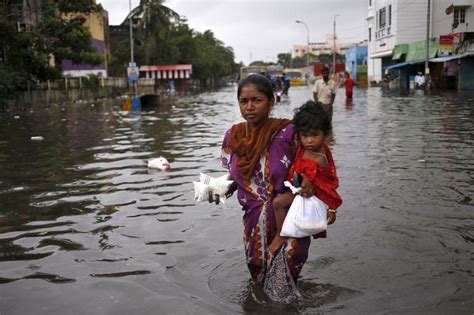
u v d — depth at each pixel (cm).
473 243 424
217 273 379
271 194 333
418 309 314
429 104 2058
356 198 568
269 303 328
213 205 568
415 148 911
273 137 331
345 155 856
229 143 346
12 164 874
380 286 348
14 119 1902
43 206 585
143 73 5888
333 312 314
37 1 3156
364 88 4594
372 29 5062
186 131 1356
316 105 318
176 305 328
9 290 361
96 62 2762
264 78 333
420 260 391
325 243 430
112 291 353
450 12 3806
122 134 1312
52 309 330
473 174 678
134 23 6134
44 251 439
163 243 448
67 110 2409
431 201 550
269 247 333
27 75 2650
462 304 319
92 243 455
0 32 2427
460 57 3123
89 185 687
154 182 696
